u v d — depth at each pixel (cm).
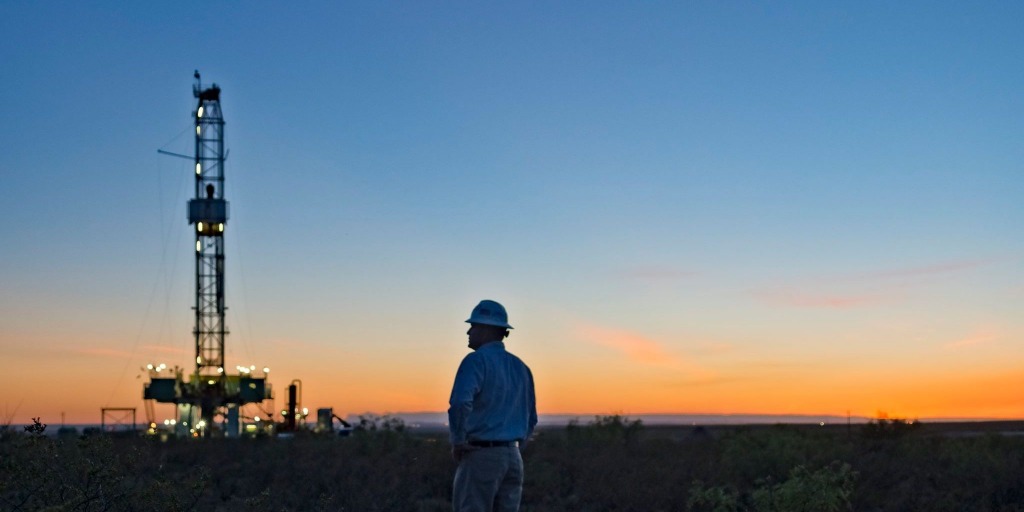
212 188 6725
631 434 3844
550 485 2128
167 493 1150
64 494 1054
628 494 1903
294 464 2484
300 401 6106
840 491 1539
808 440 2869
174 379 6175
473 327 972
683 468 2327
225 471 2481
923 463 2512
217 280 6588
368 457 2852
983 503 1792
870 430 4059
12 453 1056
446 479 2208
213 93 6825
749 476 2264
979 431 7525
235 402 6147
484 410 934
